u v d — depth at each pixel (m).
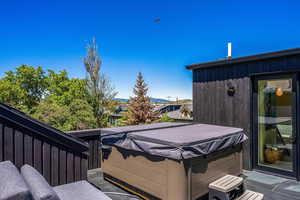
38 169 2.17
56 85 16.09
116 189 3.11
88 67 10.56
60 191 2.05
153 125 3.97
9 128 2.02
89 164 4.02
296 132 3.39
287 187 3.11
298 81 3.36
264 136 3.89
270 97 3.79
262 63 3.75
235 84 4.17
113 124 12.95
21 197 1.32
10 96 14.53
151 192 2.59
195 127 3.64
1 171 1.63
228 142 2.94
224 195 2.38
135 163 2.82
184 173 2.29
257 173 3.81
